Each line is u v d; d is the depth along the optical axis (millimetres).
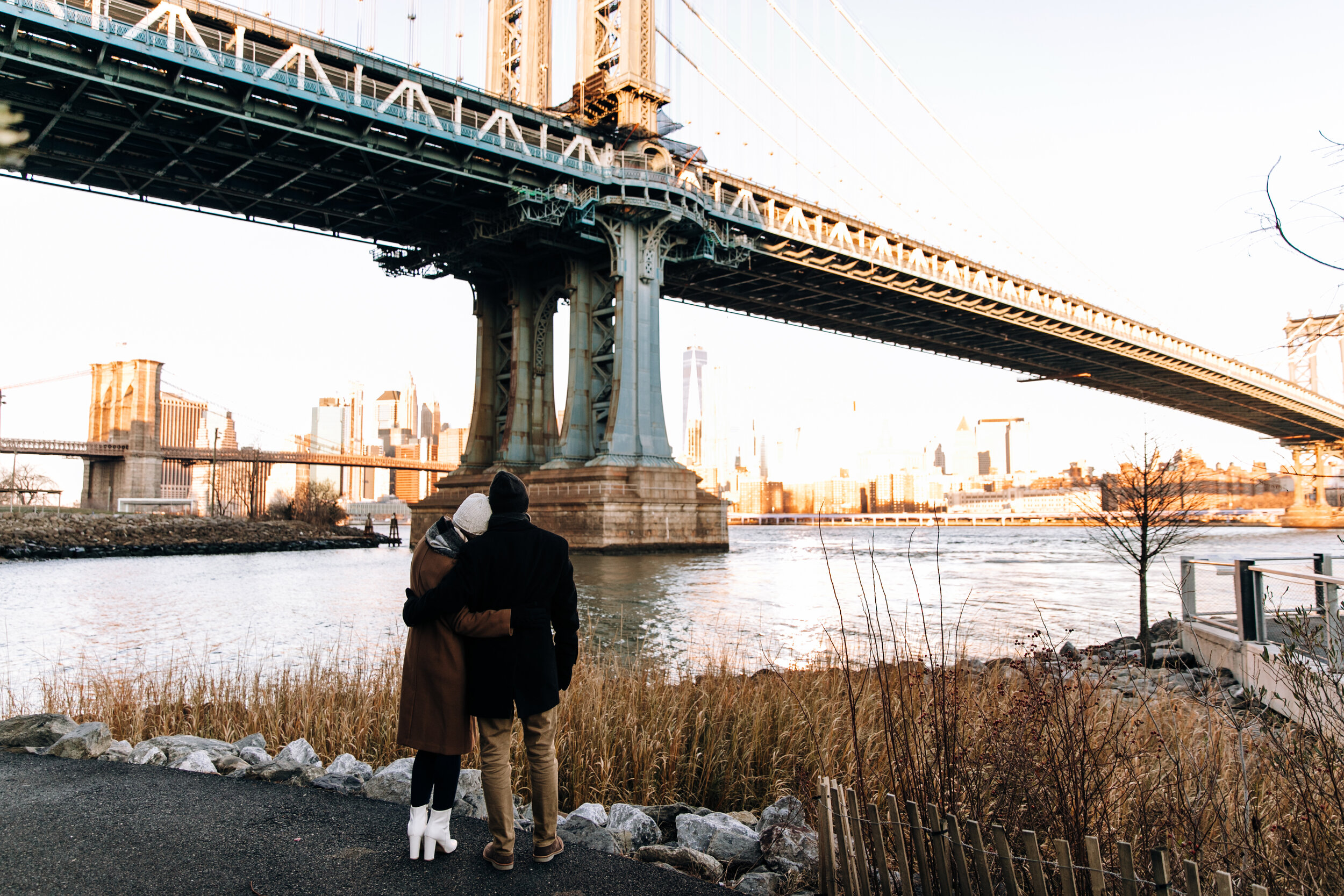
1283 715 6785
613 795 6160
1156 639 12867
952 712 4793
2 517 52844
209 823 4441
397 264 62906
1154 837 3844
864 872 3352
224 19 39344
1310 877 3520
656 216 54688
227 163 45781
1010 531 156875
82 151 43531
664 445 54906
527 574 3859
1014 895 2801
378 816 4617
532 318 63438
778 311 79938
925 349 94312
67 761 5582
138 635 16578
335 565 41906
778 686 8109
